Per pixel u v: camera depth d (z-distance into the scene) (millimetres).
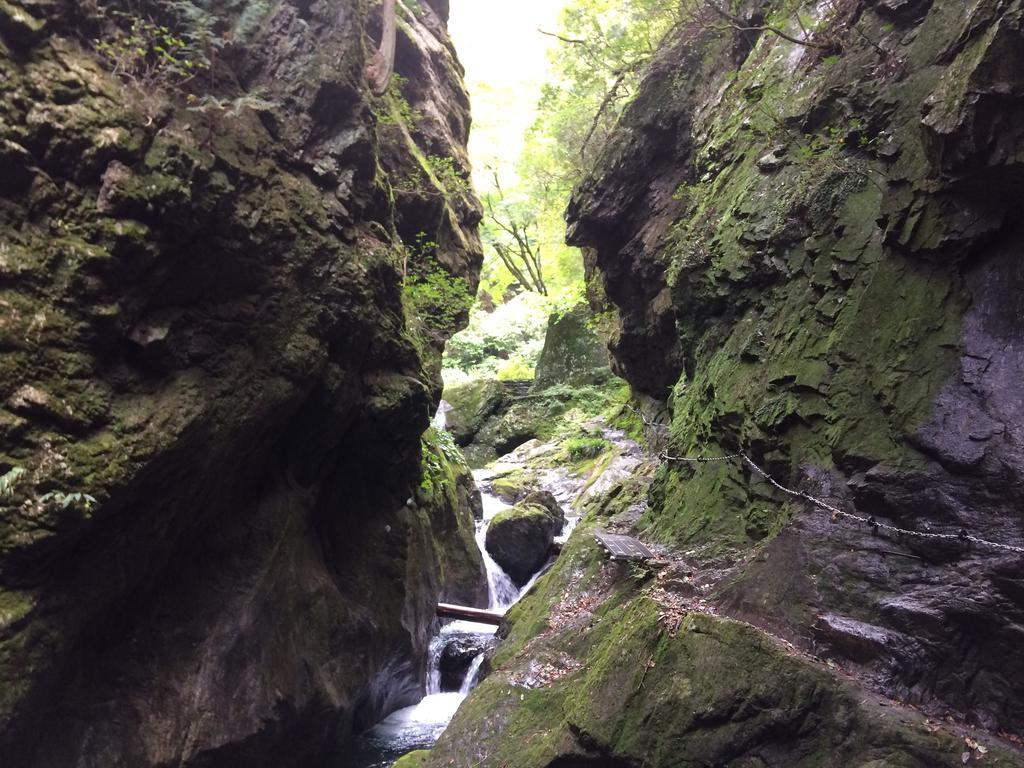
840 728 4078
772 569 5156
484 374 24406
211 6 5609
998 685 4164
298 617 6301
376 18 9516
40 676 4008
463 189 12016
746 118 8586
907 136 5914
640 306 12125
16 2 4043
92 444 4215
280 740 6000
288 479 6484
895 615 4504
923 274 5406
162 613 5289
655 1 10914
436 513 9906
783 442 6039
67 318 4156
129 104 4492
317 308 5910
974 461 4543
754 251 7387
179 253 4785
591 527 8984
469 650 9070
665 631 4953
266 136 5582
